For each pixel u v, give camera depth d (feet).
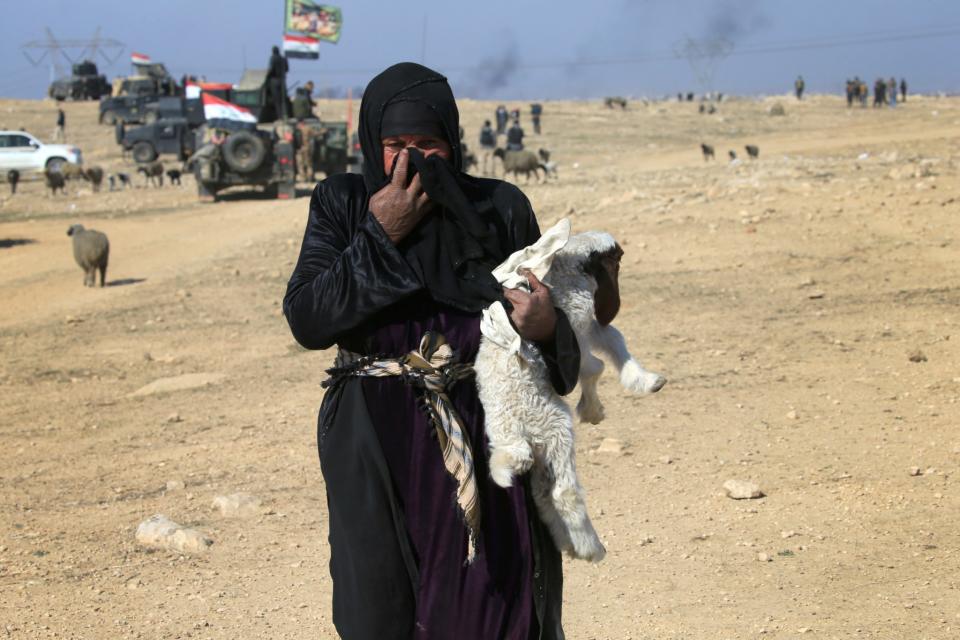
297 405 29.14
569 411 9.57
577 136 160.04
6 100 236.84
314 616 15.93
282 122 105.40
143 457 25.18
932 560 16.84
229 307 45.09
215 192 94.89
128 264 61.00
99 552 18.89
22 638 15.23
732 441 23.39
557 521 9.47
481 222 9.35
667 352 31.19
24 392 32.99
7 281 57.47
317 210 10.06
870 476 20.75
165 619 15.88
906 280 37.60
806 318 34.06
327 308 9.23
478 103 227.20
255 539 19.38
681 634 14.76
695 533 18.63
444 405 9.32
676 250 45.57
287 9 139.64
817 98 246.47
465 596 9.20
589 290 9.88
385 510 9.36
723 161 108.68
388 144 9.68
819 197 53.11
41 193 113.39
